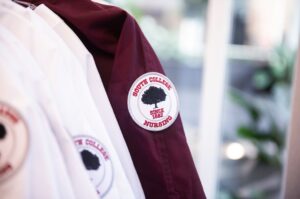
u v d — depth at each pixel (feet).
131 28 2.56
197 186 2.62
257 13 6.77
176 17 6.77
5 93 2.06
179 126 2.63
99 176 2.31
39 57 2.32
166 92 2.60
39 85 2.20
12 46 2.19
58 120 2.21
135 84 2.55
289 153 3.01
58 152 2.18
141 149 2.55
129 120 2.54
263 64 7.11
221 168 6.67
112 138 2.45
